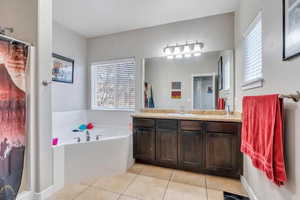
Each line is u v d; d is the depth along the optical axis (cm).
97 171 223
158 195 182
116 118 343
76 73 339
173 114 280
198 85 288
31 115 165
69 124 320
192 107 292
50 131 182
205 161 228
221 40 270
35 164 167
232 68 264
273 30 131
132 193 185
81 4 236
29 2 169
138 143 270
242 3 219
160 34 308
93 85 367
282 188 116
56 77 293
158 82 313
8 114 144
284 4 111
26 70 161
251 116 150
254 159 141
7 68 143
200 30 281
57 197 176
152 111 318
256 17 168
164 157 253
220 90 274
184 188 196
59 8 247
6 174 143
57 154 189
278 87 124
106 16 272
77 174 207
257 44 177
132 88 335
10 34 173
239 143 210
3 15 178
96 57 360
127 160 252
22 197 155
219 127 219
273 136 113
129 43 332
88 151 216
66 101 316
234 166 213
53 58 287
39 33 169
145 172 239
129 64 337
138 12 260
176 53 296
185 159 240
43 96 174
